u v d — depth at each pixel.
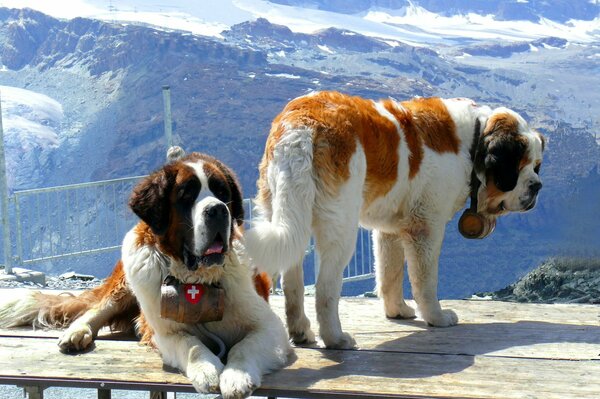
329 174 2.86
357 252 5.69
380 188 3.09
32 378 2.70
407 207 3.23
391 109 3.17
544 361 2.84
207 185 2.77
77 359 2.87
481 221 3.38
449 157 3.26
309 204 2.84
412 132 3.18
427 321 3.28
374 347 2.99
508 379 2.69
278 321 2.90
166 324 2.83
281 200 2.82
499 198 3.42
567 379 2.68
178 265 2.80
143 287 2.84
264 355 2.74
